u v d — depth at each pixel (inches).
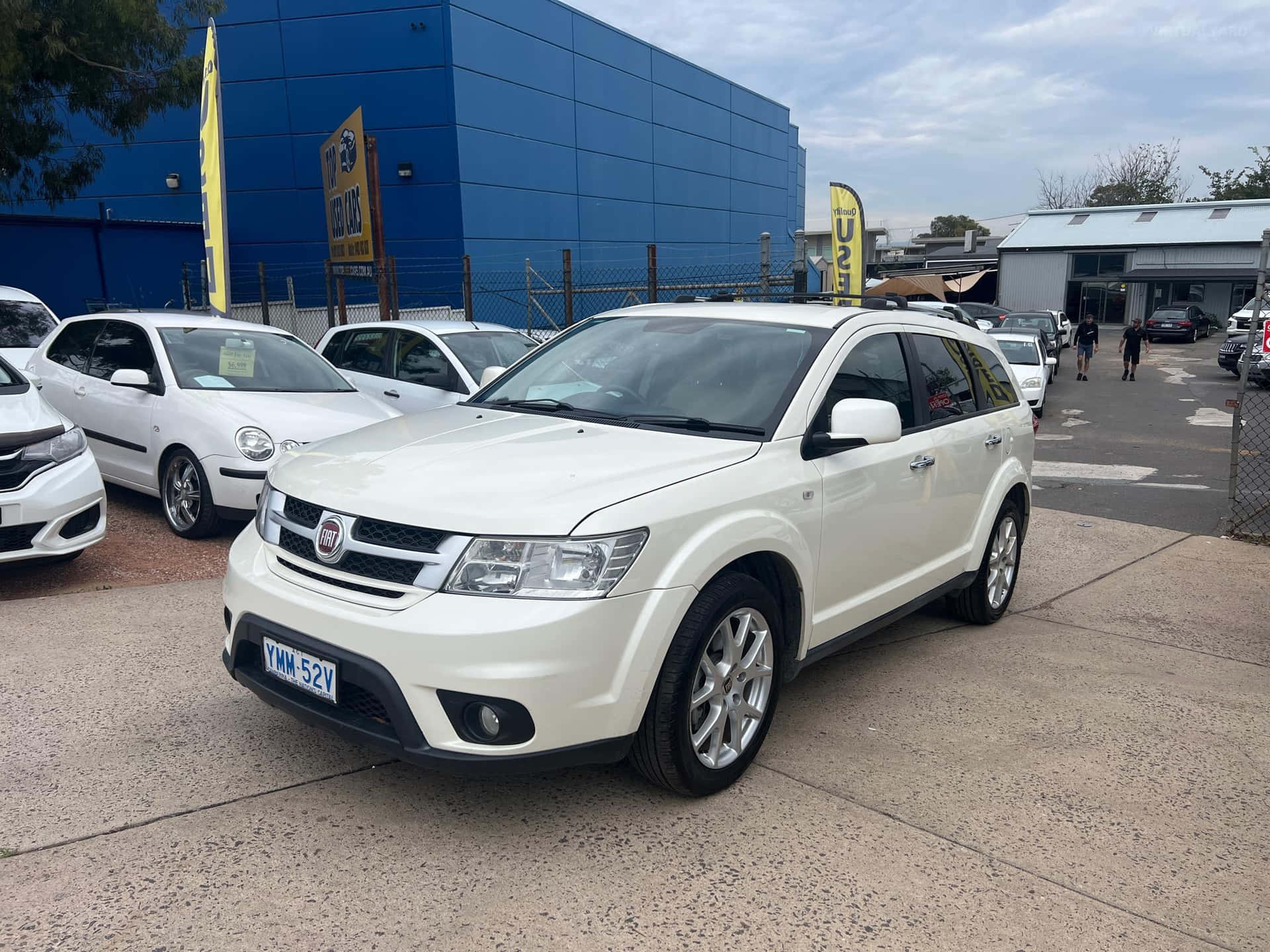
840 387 151.4
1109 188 2827.3
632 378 156.5
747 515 125.4
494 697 104.0
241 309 818.8
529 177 952.3
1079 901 107.8
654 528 113.4
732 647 127.0
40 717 142.9
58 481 200.8
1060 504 355.9
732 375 150.3
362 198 530.6
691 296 199.5
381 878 106.7
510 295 932.6
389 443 136.2
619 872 109.6
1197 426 600.7
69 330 310.2
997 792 132.3
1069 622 213.9
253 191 892.6
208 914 99.3
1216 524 321.4
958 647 194.2
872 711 159.6
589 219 1047.0
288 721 144.9
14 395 210.7
